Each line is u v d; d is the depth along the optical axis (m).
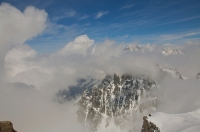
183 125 66.75
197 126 60.81
